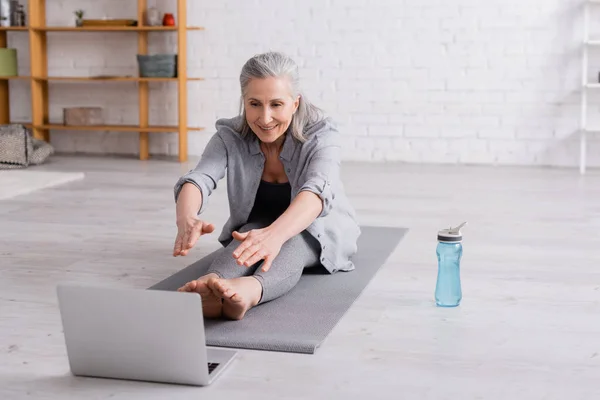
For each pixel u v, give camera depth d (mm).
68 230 3484
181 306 1758
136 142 6273
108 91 6199
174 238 3350
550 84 5512
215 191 4566
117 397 1765
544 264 2902
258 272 2311
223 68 5996
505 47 5543
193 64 6039
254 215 2711
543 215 3828
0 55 5902
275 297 2379
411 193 4477
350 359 1977
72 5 6137
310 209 2250
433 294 2535
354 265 2857
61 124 6098
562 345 2072
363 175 5156
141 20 5820
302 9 5809
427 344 2080
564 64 5473
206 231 2215
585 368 1914
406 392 1776
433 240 3311
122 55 6145
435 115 5711
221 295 2123
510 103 5586
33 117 6023
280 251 2443
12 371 1912
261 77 2307
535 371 1896
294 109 2408
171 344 1796
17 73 6105
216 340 2066
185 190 2400
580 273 2777
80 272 2803
